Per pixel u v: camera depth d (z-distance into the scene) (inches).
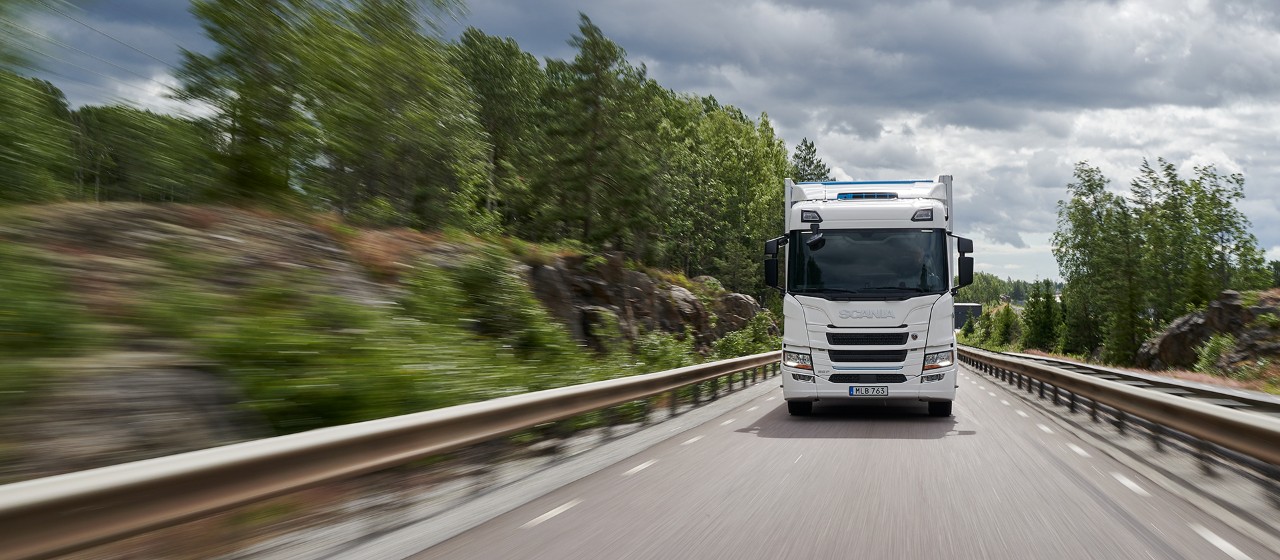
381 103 764.0
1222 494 278.2
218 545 209.2
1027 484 293.7
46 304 292.7
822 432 461.1
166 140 569.9
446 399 392.8
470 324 626.2
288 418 322.3
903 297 526.9
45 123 431.2
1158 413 367.9
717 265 3398.1
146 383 276.2
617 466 339.6
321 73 699.4
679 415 563.5
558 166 1989.4
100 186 519.5
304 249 527.2
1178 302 2591.0
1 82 401.4
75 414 245.6
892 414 574.6
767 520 237.5
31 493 141.7
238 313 378.0
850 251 538.9
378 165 825.5
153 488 165.2
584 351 735.1
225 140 651.5
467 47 2906.0
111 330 304.0
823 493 278.5
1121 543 209.0
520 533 222.4
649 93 2070.6
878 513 246.1
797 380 533.3
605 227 1924.2
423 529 227.3
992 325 4992.6
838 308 530.3
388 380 361.1
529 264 967.0
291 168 698.8
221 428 286.5
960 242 523.8
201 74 654.5
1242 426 268.5
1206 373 1222.9
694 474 318.7
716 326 1782.7
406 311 551.8
